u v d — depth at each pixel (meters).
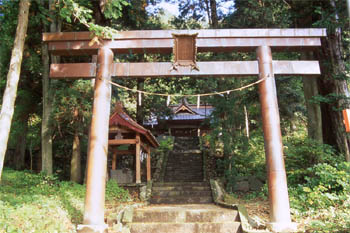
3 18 9.19
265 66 6.12
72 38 6.29
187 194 10.23
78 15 5.61
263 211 7.11
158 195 10.23
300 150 8.41
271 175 5.63
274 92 6.04
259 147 12.49
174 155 16.70
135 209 7.19
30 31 10.63
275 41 6.27
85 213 5.43
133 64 6.28
